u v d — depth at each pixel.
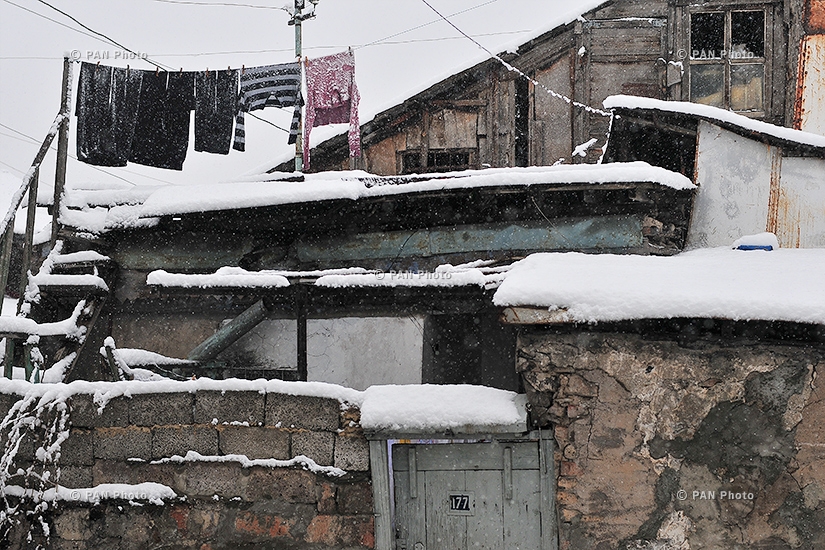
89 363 10.21
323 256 10.11
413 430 6.91
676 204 9.31
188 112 10.31
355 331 9.56
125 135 10.19
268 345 9.72
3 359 9.92
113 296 10.27
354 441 7.14
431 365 9.41
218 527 7.33
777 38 12.51
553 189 8.94
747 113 12.48
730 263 7.30
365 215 9.78
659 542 6.61
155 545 7.42
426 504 7.09
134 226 9.95
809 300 6.39
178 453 7.45
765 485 6.54
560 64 12.97
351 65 10.43
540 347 6.81
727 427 6.61
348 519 7.12
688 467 6.62
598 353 6.74
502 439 6.95
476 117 13.23
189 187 9.97
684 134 10.00
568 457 6.74
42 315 10.07
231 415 7.38
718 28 12.71
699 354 6.64
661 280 6.86
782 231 9.51
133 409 7.58
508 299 6.71
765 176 9.57
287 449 7.25
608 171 8.77
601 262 7.28
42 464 7.75
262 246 10.27
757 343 6.58
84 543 7.57
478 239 9.56
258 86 10.25
